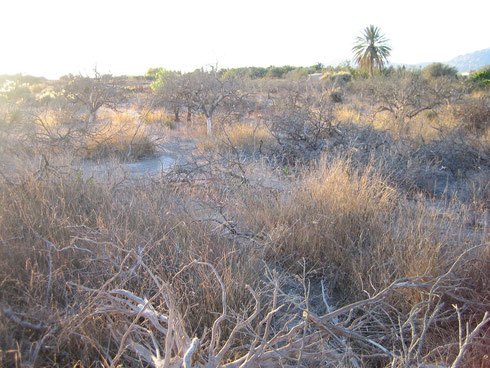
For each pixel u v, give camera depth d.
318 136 8.45
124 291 2.36
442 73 30.44
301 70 35.84
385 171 6.07
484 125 10.48
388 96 14.39
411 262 3.23
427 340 2.65
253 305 2.75
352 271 3.38
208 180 5.24
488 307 2.90
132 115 14.28
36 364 1.97
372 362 2.54
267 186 5.09
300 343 2.27
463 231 3.94
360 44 37.62
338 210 4.09
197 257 3.13
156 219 3.65
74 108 11.66
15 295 2.46
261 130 9.44
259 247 3.53
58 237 3.21
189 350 1.82
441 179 6.71
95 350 2.18
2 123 7.25
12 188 3.90
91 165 6.70
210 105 12.20
